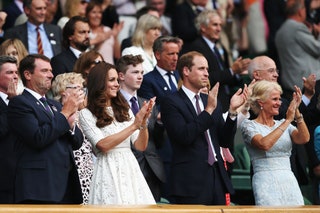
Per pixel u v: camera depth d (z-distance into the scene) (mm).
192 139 36719
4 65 35688
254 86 37844
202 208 31172
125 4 53250
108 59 48125
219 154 37594
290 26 48938
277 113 37688
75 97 33844
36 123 33125
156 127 38906
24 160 33250
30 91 34188
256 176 37406
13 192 33594
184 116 37219
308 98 41656
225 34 54812
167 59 42188
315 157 41531
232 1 56062
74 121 33906
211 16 46469
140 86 41969
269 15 56219
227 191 37500
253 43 57438
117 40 49094
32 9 45406
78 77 37656
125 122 35281
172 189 37156
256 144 37094
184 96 37688
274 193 37031
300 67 48750
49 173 33219
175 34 49875
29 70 34188
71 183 34156
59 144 33625
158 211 30406
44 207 29422
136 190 34625
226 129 37219
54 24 48438
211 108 36812
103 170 34562
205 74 37781
